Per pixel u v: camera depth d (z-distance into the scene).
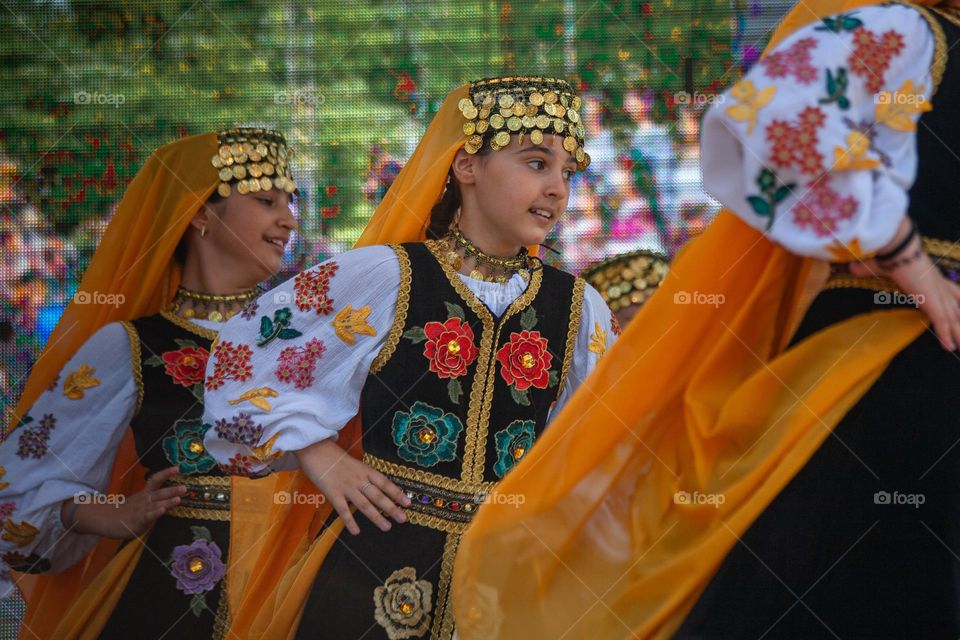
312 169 6.42
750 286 3.13
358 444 3.91
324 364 3.76
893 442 2.80
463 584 3.20
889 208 2.74
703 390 3.12
